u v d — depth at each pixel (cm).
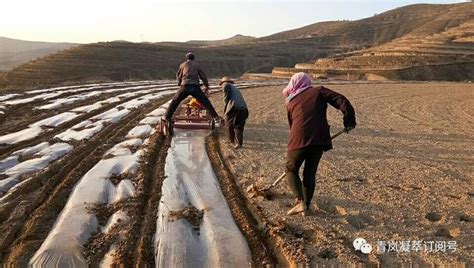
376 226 609
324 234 575
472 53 8231
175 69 10588
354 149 1094
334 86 3256
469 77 7219
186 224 605
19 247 532
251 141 1143
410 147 1135
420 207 682
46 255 512
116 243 547
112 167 852
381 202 702
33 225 589
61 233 561
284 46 17588
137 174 821
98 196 696
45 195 708
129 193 720
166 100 1997
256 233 584
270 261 518
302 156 622
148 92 2323
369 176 852
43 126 1250
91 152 984
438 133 1353
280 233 577
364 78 6744
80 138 1114
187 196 719
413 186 790
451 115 1797
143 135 1179
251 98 2180
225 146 1073
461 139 1262
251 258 526
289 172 639
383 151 1079
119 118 1445
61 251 520
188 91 1166
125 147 1024
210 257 525
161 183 775
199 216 633
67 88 2298
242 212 648
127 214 630
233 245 549
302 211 631
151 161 919
